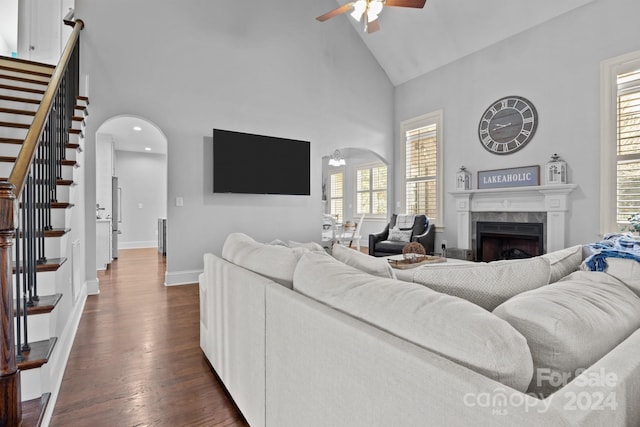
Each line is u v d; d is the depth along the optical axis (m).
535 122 4.49
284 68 5.25
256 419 1.45
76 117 3.21
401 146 6.44
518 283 1.08
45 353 1.55
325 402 1.00
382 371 0.79
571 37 4.14
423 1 3.14
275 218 5.16
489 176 4.98
